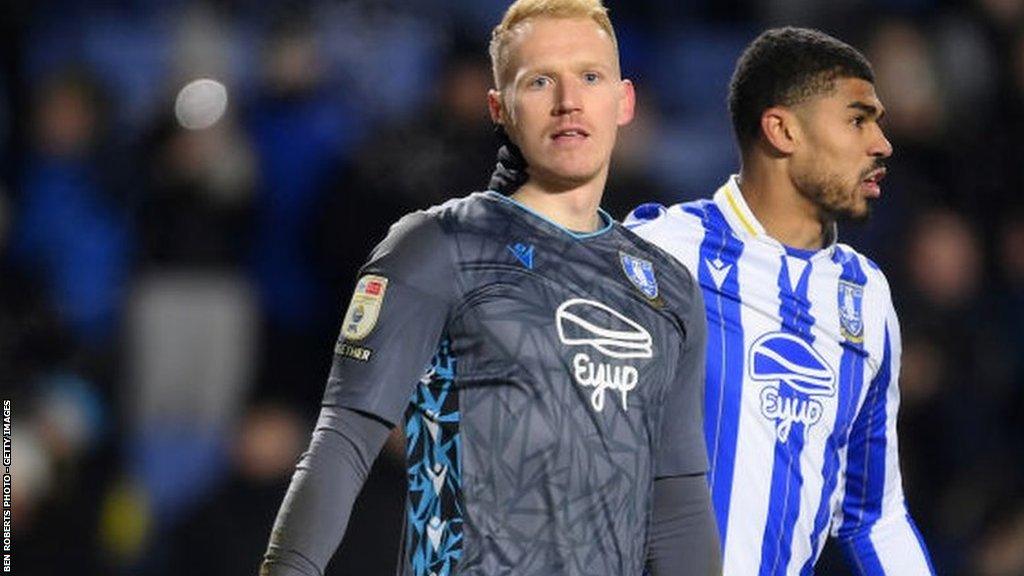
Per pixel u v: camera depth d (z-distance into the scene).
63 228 32.22
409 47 35.50
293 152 32.47
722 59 37.66
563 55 13.39
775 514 15.73
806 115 16.03
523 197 13.59
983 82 35.09
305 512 12.83
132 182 32.53
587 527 13.08
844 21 35.31
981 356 29.47
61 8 36.19
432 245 13.22
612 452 13.17
